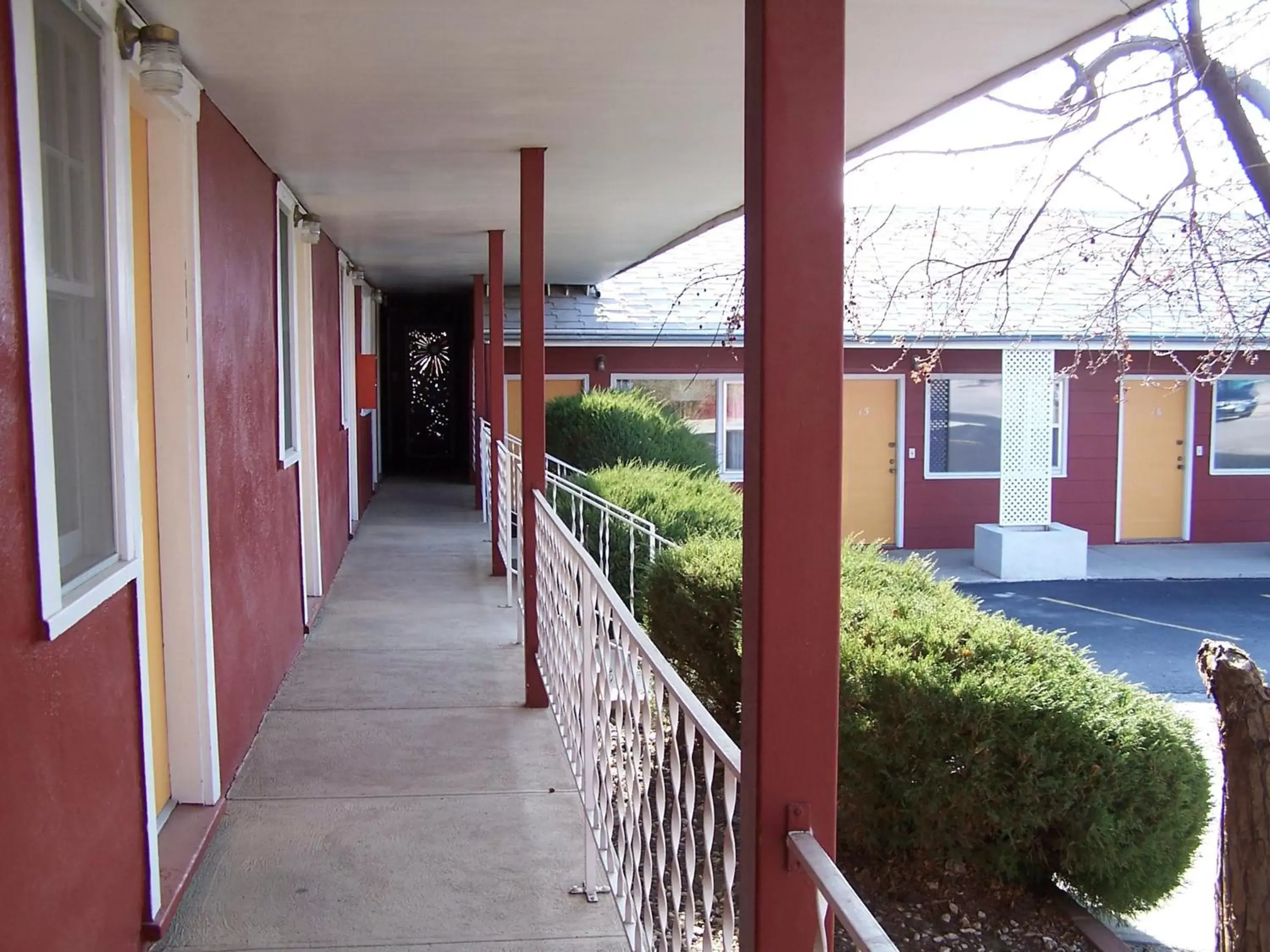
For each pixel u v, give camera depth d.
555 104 4.34
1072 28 3.47
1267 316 5.36
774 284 1.58
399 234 8.34
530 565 5.11
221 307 4.03
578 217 7.50
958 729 3.92
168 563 3.63
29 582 2.10
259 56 3.56
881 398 14.28
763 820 1.62
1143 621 10.30
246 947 2.96
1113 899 4.05
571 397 12.95
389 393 18.00
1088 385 14.53
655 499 8.43
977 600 5.48
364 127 4.63
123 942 2.69
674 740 2.31
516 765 4.31
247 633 4.45
